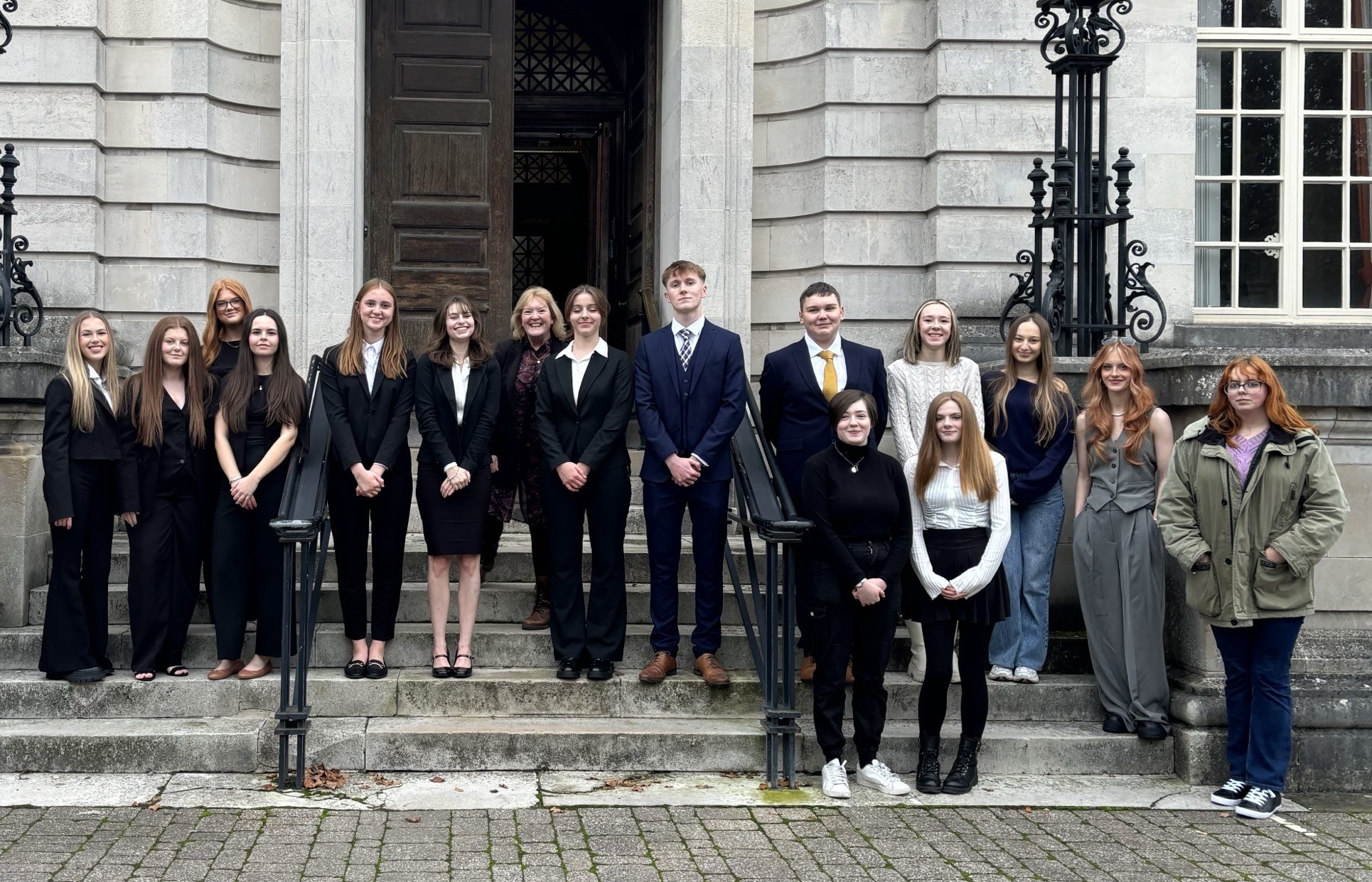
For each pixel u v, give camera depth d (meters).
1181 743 5.39
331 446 5.55
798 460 5.60
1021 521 5.79
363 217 8.04
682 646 5.91
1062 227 6.51
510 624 6.18
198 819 4.56
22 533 5.91
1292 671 5.58
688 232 7.83
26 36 7.29
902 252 7.98
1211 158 8.30
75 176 7.33
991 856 4.35
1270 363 5.60
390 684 5.47
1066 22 7.07
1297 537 4.86
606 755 5.26
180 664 5.58
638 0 9.65
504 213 8.30
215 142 7.65
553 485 5.56
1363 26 8.32
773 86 8.23
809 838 4.50
